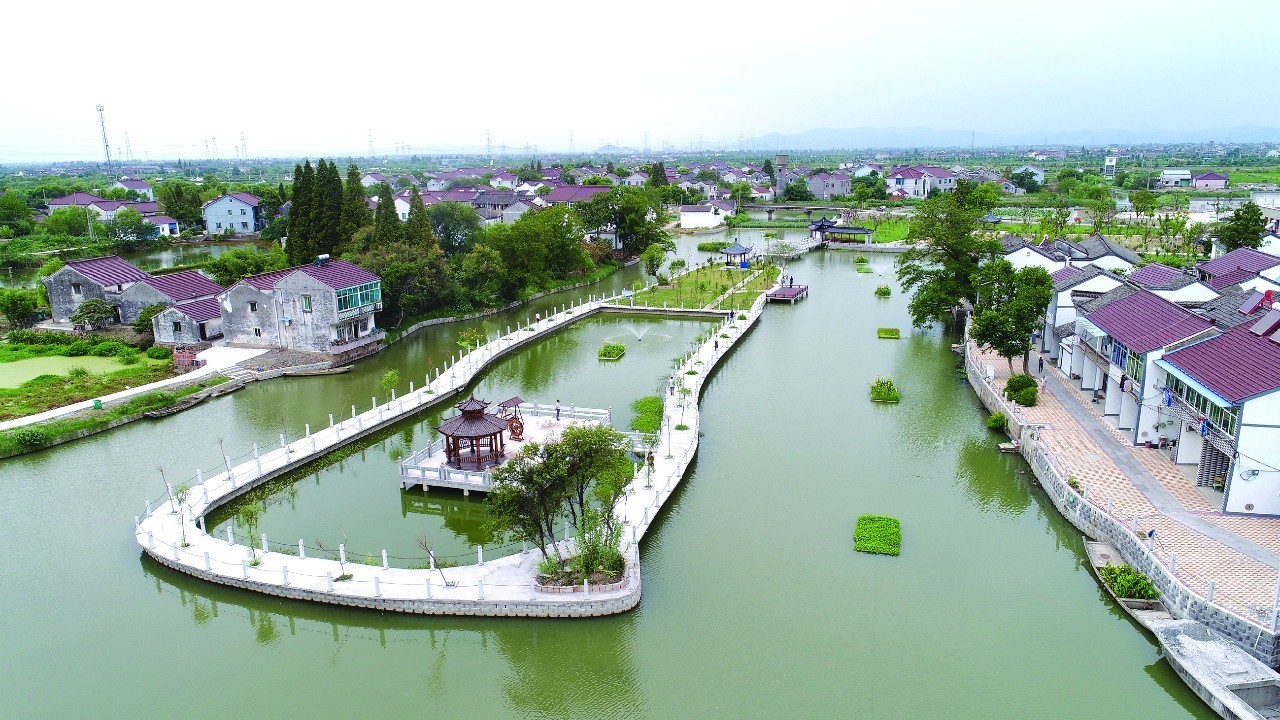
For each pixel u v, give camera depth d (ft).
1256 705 88.63
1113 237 419.33
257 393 203.00
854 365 227.20
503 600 106.73
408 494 145.69
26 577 119.55
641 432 167.94
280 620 112.27
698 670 98.73
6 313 249.75
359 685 98.73
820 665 99.14
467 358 228.22
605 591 108.47
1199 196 608.19
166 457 160.56
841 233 488.02
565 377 219.82
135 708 93.76
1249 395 115.03
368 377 218.18
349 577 113.09
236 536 129.90
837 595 113.39
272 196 502.79
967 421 180.86
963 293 249.96
